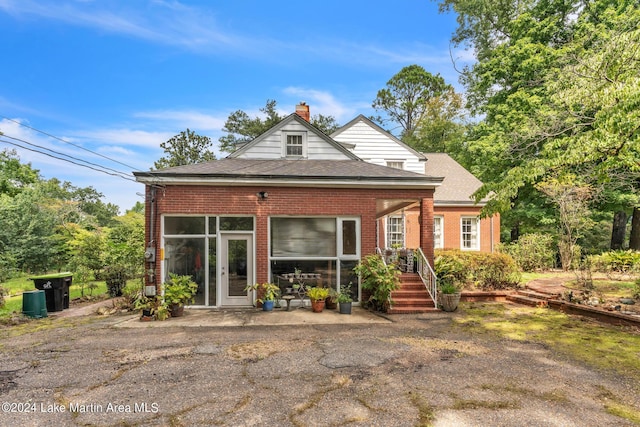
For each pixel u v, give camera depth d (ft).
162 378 17.94
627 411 14.40
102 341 24.75
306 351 22.29
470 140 81.87
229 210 35.65
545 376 18.15
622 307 31.22
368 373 18.52
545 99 57.36
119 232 52.75
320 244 37.06
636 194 56.08
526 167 31.83
